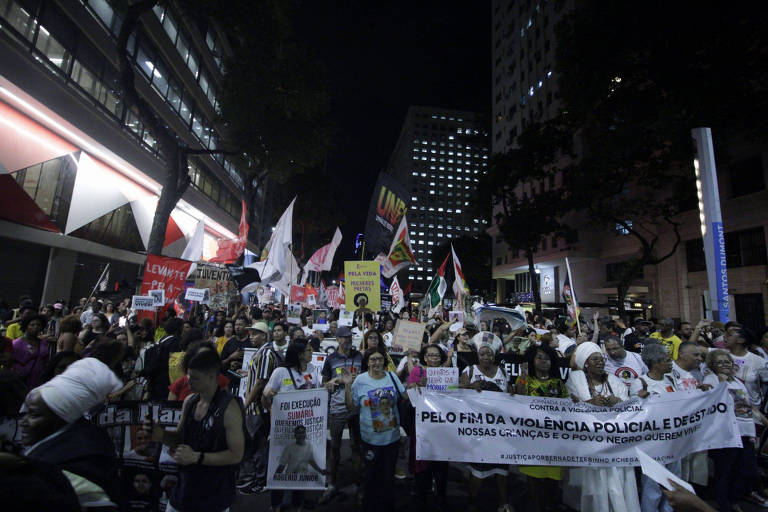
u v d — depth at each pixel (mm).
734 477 4859
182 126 26219
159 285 8969
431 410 4562
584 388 4648
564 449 4426
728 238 22219
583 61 17703
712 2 15109
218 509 2766
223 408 2807
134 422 4035
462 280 11727
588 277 36781
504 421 4527
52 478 1565
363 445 4281
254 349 6566
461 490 5367
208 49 28938
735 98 14656
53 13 14852
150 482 3918
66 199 17406
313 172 44406
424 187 140750
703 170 10109
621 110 18234
